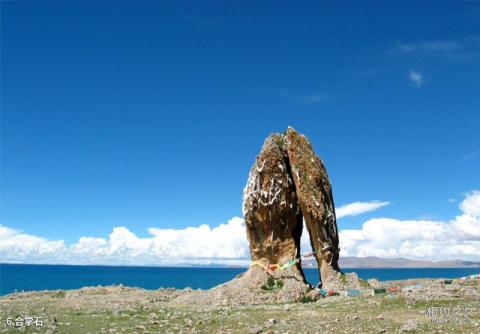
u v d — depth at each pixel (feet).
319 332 70.03
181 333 71.31
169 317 88.38
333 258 127.44
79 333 71.46
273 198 128.88
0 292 290.56
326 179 132.26
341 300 104.42
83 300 130.93
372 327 71.77
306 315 87.76
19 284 390.83
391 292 109.09
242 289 122.21
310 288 123.95
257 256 130.11
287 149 131.85
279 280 124.77
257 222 129.80
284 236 130.41
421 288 106.32
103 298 137.69
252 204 129.70
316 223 125.70
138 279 548.72
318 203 126.11
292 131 133.28
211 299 119.85
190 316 89.56
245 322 80.69
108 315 91.66
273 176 130.41
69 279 514.27
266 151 131.75
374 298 101.45
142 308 106.73
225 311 97.40
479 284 110.73
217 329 74.43
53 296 156.46
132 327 76.18
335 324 75.97
